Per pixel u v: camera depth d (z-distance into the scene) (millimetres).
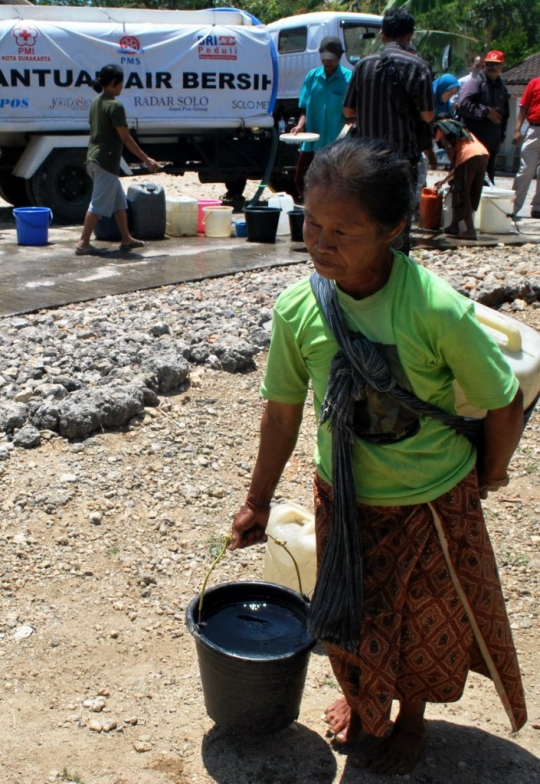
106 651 3121
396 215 2039
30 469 4270
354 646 2281
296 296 2295
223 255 9117
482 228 10578
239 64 12391
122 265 8523
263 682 2473
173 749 2670
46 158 11539
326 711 2816
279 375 2381
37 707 2836
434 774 2586
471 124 11461
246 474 4457
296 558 3277
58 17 11555
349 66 14570
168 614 3350
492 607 2355
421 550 2270
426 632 2316
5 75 11070
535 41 40625
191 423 4906
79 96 11539
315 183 2027
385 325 2154
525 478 4625
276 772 2574
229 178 13609
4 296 7129
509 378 2217
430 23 29844
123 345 5723
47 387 4930
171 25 12070
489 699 2979
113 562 3637
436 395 2246
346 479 2238
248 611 2744
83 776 2545
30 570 3537
